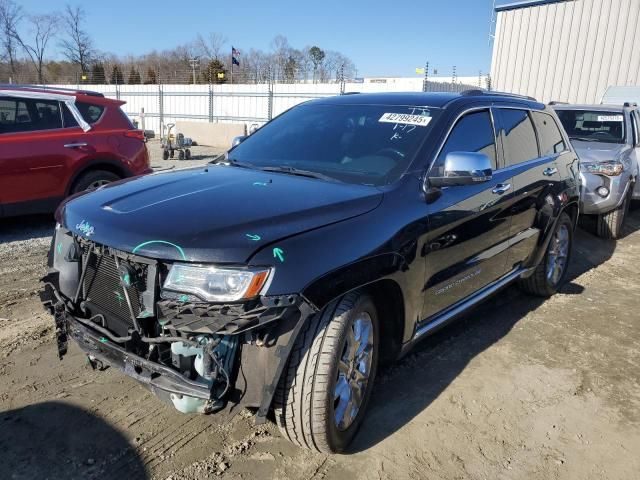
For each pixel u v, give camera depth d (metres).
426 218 3.22
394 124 3.75
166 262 2.44
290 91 25.00
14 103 6.76
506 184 4.18
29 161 6.75
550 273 5.38
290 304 2.39
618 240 8.42
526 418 3.37
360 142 3.69
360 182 3.29
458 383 3.73
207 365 2.40
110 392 3.40
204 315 2.33
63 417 3.12
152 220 2.62
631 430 3.31
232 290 2.34
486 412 3.41
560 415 3.43
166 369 2.46
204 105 28.12
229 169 3.71
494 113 4.31
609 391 3.75
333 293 2.54
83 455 2.83
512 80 20.05
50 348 3.93
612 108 9.05
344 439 2.88
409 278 3.08
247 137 4.41
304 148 3.83
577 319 5.01
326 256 2.57
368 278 2.73
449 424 3.26
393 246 2.93
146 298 2.46
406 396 3.54
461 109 3.87
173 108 29.44
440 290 3.51
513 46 19.83
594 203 7.78
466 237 3.66
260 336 2.45
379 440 3.08
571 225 5.62
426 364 3.98
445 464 2.91
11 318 4.42
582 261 7.11
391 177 3.29
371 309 2.93
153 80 49.09
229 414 2.51
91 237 2.70
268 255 2.41
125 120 7.84
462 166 3.24
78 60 56.56
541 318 4.99
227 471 2.77
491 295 4.29
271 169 3.63
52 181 6.98
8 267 5.76
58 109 7.13
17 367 3.64
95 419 3.12
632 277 6.46
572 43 18.61
